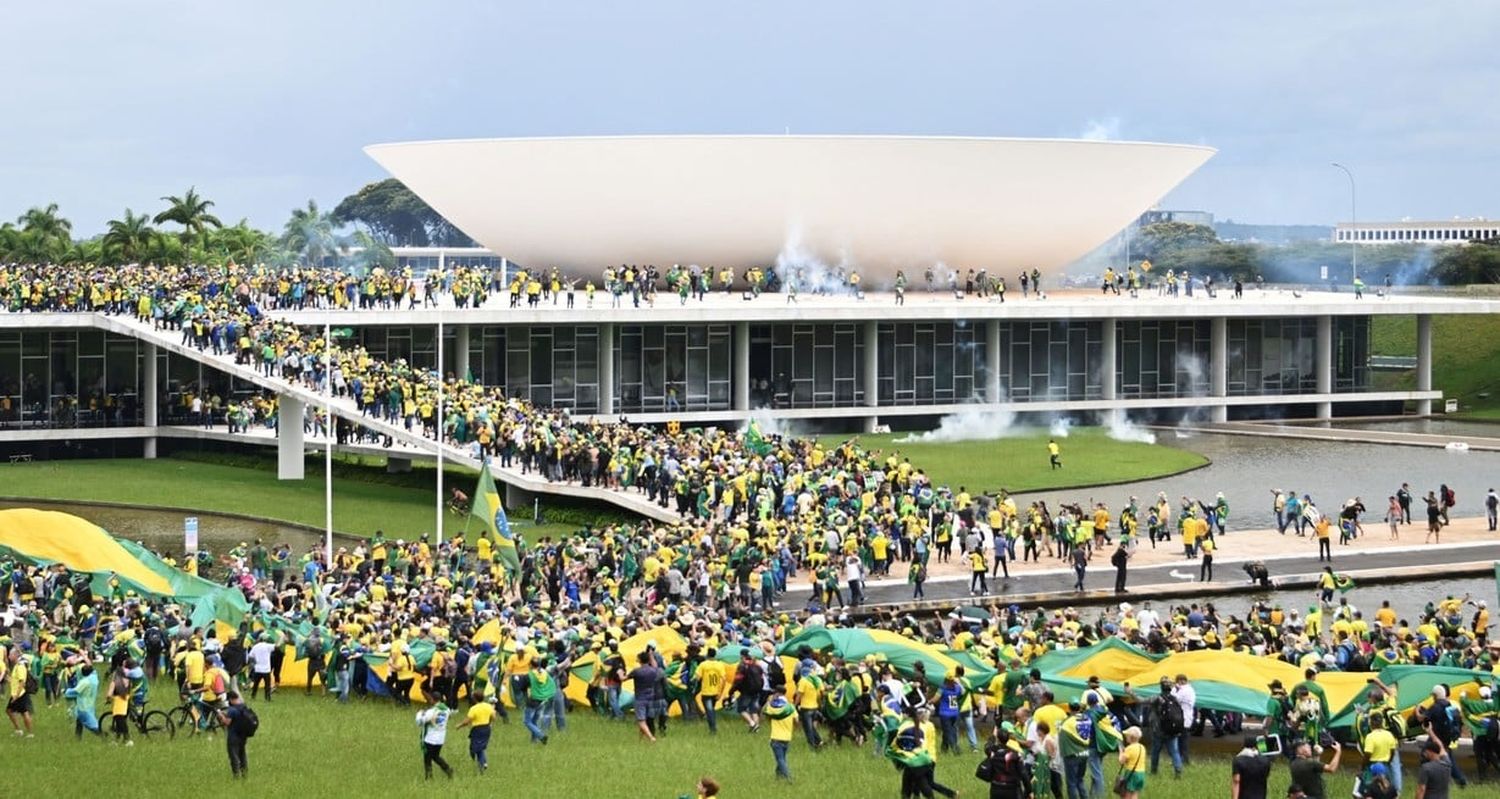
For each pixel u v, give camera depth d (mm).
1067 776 33156
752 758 37781
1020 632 44188
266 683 44719
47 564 53094
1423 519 77438
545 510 77375
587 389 107438
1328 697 38281
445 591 51031
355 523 75750
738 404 109812
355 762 37656
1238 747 39656
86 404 97688
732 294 116688
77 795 34875
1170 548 70375
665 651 42750
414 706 43875
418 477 87938
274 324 89000
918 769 33656
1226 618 57062
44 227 157375
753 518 65812
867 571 64500
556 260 124312
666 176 117125
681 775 36156
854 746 39000
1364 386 121625
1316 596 61781
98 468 92438
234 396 100812
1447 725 35438
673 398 108562
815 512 65938
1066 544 66062
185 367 99562
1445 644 44250
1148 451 98938
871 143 116688
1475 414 121250
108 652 44719
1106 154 122250
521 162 119062
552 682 39406
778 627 45531
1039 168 120750
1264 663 39781
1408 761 37688
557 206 120125
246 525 76125
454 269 121188
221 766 37125
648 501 73125
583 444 76062
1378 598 61312
